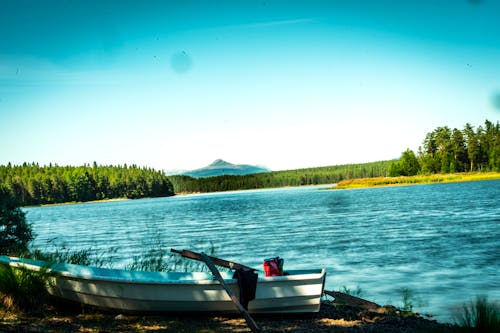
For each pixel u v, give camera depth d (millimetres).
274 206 65312
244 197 127875
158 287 9070
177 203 113875
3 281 9039
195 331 8156
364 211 45125
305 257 19328
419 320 9461
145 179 193250
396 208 46656
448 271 14961
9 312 8805
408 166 140000
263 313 9281
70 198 170375
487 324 8008
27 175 175875
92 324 8500
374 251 19984
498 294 11844
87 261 13430
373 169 198125
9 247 15352
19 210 16109
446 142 133750
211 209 69062
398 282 13719
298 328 8531
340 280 14359
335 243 23234
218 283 8930
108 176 190500
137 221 51094
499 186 82250
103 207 118875
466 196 60062
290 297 9086
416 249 19938
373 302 11016
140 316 9312
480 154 130750
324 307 10477
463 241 21594
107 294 9281
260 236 28234
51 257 11984
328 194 99750
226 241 26500
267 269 9805
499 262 16031
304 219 39781
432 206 46344
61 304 9977
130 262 18672
